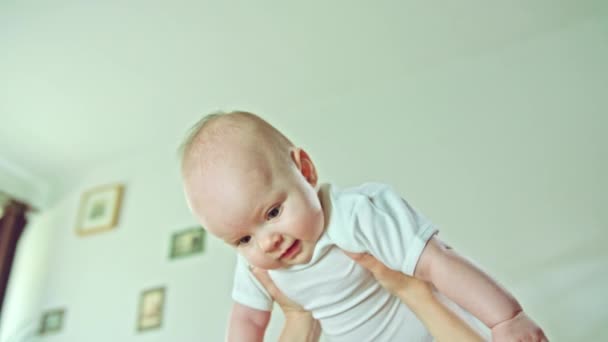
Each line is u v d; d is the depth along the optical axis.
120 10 1.81
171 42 1.97
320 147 2.21
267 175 0.56
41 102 2.26
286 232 0.56
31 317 2.39
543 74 1.97
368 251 0.57
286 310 0.70
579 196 1.67
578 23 2.01
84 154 2.64
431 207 1.85
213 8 1.83
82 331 2.23
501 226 1.72
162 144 2.59
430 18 1.93
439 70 2.17
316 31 1.96
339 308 0.62
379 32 1.98
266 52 2.05
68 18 1.83
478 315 0.51
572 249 1.59
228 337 0.69
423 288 0.58
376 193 0.63
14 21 1.84
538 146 1.83
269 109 2.38
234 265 2.02
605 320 1.45
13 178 2.63
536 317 1.52
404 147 2.04
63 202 2.72
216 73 2.15
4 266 2.41
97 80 2.15
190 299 2.04
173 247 2.23
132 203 2.51
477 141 1.94
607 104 1.80
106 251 2.42
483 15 1.94
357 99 2.26
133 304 2.18
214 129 0.61
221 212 0.55
